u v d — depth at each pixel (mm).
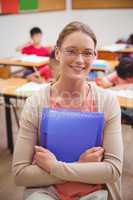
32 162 1215
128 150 3021
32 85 2826
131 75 2533
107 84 2549
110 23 6887
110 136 1219
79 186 1193
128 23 6777
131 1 6602
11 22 5789
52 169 1138
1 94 2684
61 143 1197
